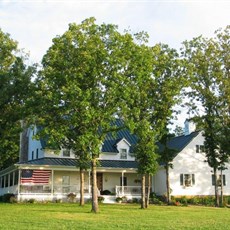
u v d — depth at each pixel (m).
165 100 32.91
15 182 42.78
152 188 48.34
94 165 28.38
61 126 27.44
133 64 27.52
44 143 45.06
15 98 38.16
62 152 45.81
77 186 42.62
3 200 41.44
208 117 41.16
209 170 48.16
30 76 37.94
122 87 26.80
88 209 29.52
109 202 42.53
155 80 32.94
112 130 28.38
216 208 35.88
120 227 17.44
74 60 26.91
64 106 27.09
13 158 59.09
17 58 38.28
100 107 27.23
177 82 33.19
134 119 31.17
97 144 26.83
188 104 41.56
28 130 53.22
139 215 24.67
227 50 40.97
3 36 38.28
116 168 44.50
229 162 46.00
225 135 40.75
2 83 37.22
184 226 18.22
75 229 16.48
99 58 26.34
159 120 33.19
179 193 46.06
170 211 29.56
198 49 41.28
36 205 34.22
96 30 27.52
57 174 44.19
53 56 27.11
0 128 39.28
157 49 33.38
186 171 46.97
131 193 44.50
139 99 31.86
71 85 25.61
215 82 40.81
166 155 40.91
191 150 47.88
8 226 17.09
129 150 49.56
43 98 27.52
